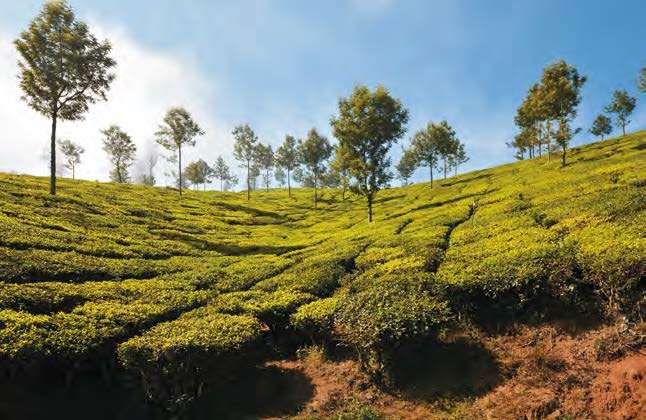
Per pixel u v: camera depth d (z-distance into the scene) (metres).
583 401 10.31
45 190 45.06
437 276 16.06
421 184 86.94
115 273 22.53
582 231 16.75
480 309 14.84
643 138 64.81
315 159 74.31
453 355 13.27
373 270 20.02
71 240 26.95
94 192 52.94
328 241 35.47
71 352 12.49
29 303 15.78
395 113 41.94
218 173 125.44
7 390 12.14
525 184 44.03
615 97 78.75
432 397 11.95
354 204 71.88
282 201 82.56
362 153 42.78
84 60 39.97
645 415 9.41
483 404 11.21
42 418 11.80
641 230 14.34
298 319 15.24
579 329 12.59
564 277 13.30
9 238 23.70
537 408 10.45
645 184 24.94
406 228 32.84
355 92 42.09
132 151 83.25
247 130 78.44
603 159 49.03
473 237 22.36
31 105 41.00
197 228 43.97
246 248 36.56
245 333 13.67
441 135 70.88
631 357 10.86
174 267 25.77
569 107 50.31
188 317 16.56
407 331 12.53
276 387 13.79
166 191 72.25
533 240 17.89
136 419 12.25
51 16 39.19
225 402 13.05
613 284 12.21
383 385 12.75
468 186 62.50
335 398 12.70
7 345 11.54
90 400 12.86
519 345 13.00
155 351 12.10
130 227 37.03
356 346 13.52
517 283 13.73
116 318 15.22
